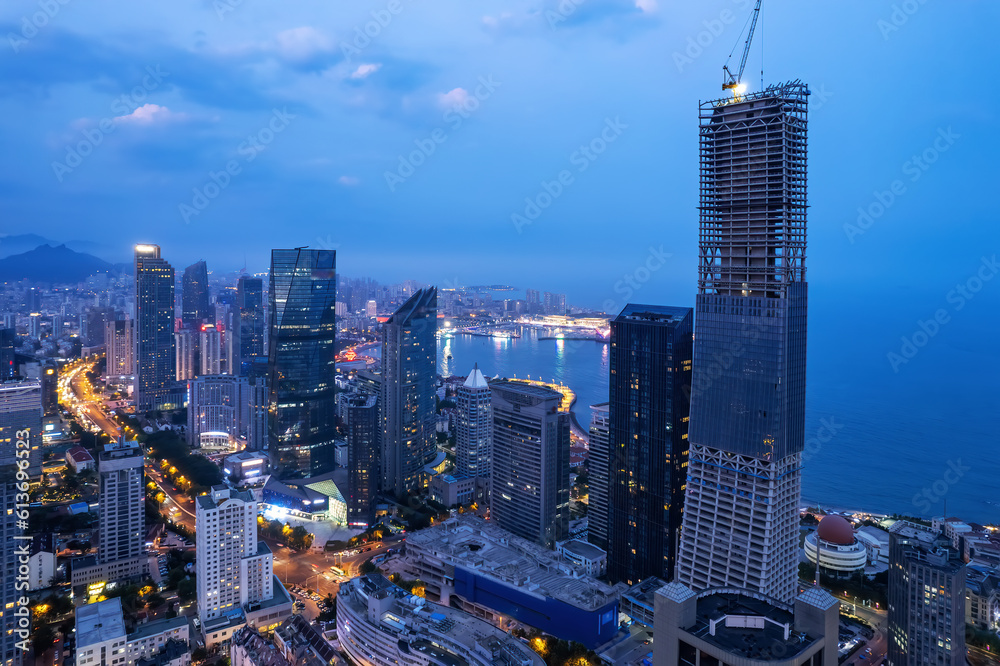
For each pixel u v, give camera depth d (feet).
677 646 521.24
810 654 490.08
